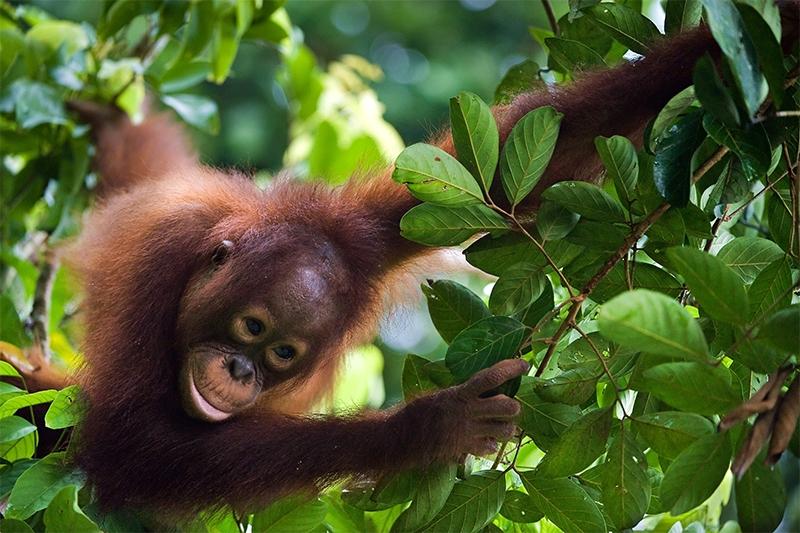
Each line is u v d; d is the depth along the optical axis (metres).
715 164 6.02
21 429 6.18
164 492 7.09
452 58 22.38
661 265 6.29
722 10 4.64
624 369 5.75
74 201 10.72
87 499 6.91
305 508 6.56
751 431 4.32
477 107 5.47
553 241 6.03
